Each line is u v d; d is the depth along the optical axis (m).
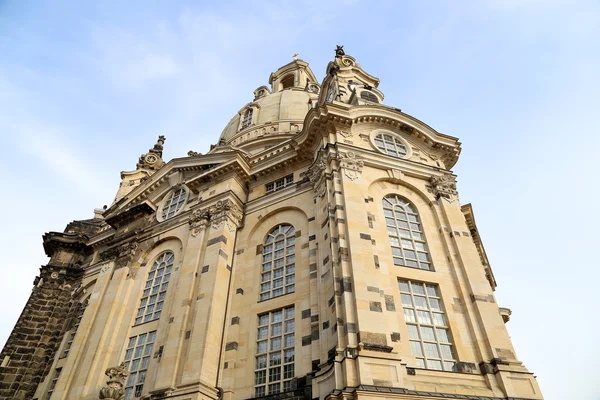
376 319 18.19
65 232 41.12
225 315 24.22
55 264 37.41
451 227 24.89
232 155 32.19
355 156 26.16
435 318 20.92
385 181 26.67
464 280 22.53
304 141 29.45
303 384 19.34
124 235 34.00
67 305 35.00
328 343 19.05
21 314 33.66
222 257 26.38
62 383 25.94
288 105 53.56
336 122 27.92
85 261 38.19
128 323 27.95
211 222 28.86
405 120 29.89
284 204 28.53
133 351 25.92
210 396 20.48
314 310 21.48
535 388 18.31
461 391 17.73
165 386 21.17
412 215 25.81
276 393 19.78
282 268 25.36
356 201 23.22
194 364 21.25
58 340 32.50
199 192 32.78
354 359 16.72
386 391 15.66
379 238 22.83
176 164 36.19
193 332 22.86
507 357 19.31
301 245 25.44
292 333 21.83
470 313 21.11
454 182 27.98
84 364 26.14
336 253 21.08
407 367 18.06
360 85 40.38
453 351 19.86
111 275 31.92
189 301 24.72
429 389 17.28
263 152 33.16
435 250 24.08
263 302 24.19
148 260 31.59
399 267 22.20
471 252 23.77
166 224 32.47
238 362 22.17
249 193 31.81
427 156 29.75
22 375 30.36
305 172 29.31
